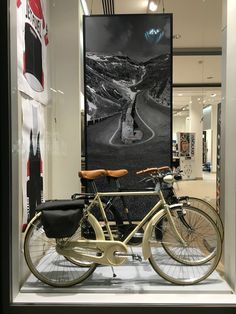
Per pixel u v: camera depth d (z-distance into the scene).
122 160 3.56
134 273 2.69
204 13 4.69
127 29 3.50
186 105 10.88
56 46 3.56
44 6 3.20
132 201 2.75
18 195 2.30
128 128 3.55
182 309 2.12
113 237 2.55
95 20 3.51
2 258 2.12
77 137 3.58
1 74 2.09
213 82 9.04
